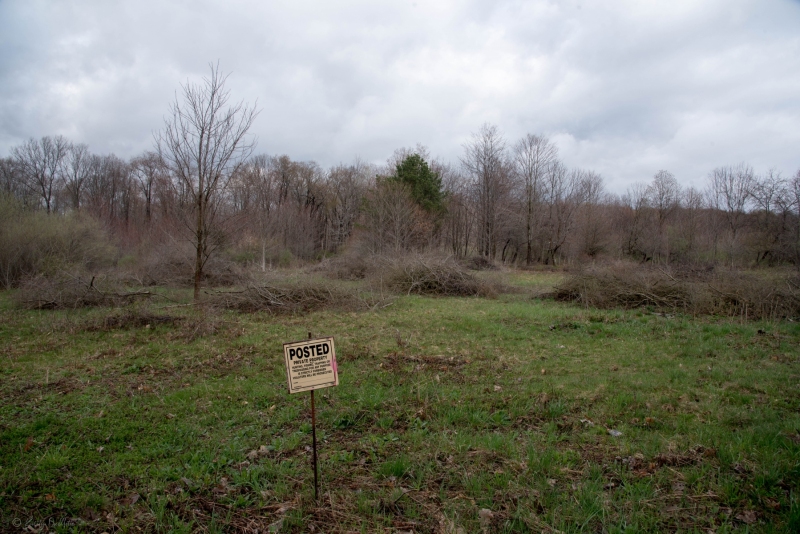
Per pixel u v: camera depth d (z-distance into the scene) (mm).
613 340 9234
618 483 3738
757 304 11789
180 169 12945
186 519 3346
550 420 5086
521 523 3135
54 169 42844
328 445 4520
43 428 4859
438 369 7094
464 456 4164
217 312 11875
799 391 5852
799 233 26531
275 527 3184
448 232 46406
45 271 17125
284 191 53750
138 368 7160
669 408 5324
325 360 3627
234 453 4301
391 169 46500
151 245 23812
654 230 36531
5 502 3512
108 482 3830
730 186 37594
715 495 3480
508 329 10297
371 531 3160
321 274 22172
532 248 45875
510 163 42000
